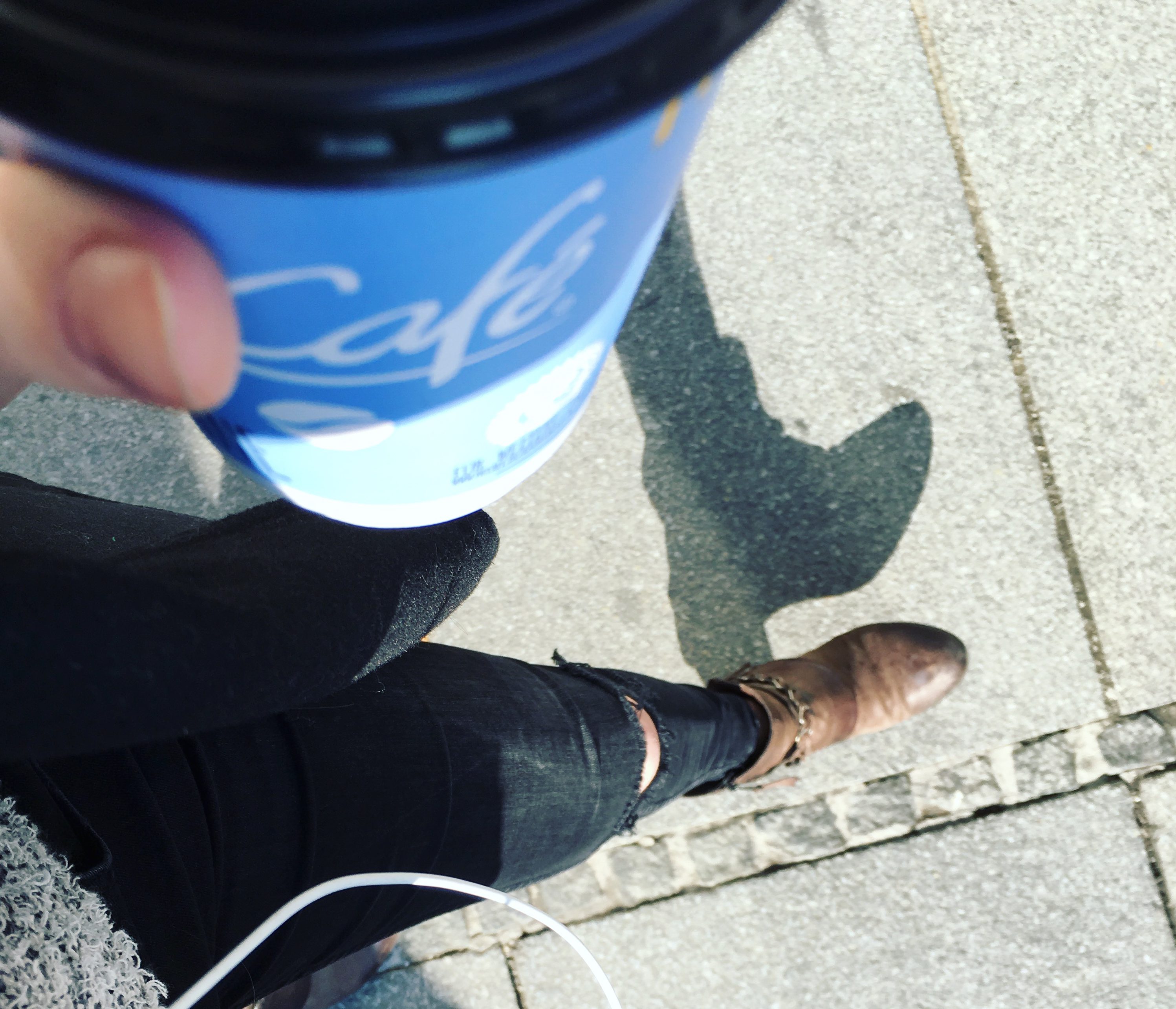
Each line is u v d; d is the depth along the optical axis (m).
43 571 0.45
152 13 0.23
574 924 1.69
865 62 1.78
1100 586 1.67
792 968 1.65
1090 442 1.69
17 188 0.28
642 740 1.20
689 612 1.72
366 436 0.42
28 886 0.53
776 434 1.72
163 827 0.68
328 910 0.88
